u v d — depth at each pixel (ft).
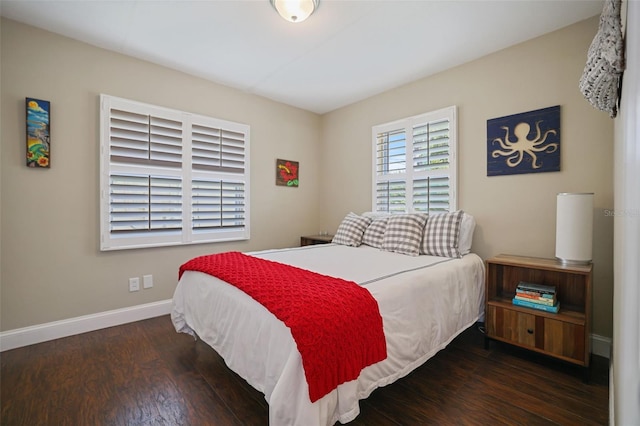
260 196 12.16
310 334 3.83
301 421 3.70
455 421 4.81
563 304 7.11
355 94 11.89
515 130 8.22
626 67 3.01
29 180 7.46
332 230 13.79
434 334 5.93
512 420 4.83
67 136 7.94
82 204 8.20
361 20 7.21
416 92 10.55
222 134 10.92
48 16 7.08
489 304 7.22
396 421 4.81
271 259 7.61
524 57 8.08
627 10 2.77
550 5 6.66
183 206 9.99
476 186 9.04
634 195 2.28
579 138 7.24
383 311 4.89
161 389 5.66
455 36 7.87
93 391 5.59
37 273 7.59
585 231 6.49
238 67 9.66
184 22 7.33
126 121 8.81
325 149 14.08
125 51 8.68
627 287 2.73
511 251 8.35
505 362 6.65
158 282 9.56
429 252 8.51
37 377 6.05
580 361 5.92
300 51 8.65
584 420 4.82
